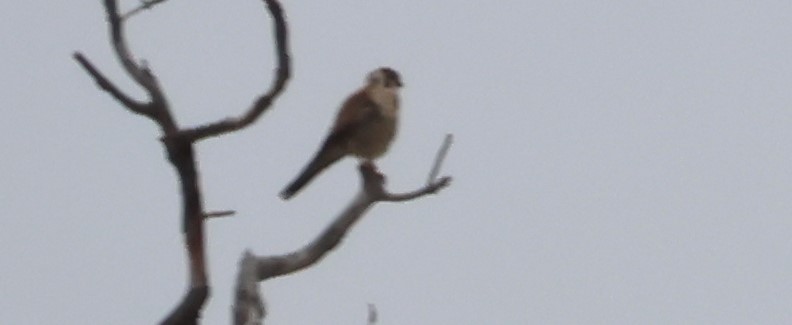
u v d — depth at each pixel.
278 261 12.12
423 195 13.20
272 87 11.50
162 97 11.57
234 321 11.55
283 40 11.48
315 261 12.46
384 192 13.00
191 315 11.61
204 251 11.71
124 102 11.52
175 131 11.52
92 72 11.43
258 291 11.73
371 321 11.94
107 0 11.65
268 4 11.37
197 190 11.70
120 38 11.70
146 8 11.77
